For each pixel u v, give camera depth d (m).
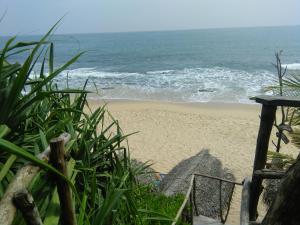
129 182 3.05
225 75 40.69
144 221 2.95
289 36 145.75
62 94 3.10
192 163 9.12
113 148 2.98
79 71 50.22
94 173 2.38
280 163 3.95
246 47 91.06
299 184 1.94
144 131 16.48
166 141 14.97
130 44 125.12
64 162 1.50
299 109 4.11
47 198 1.75
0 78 2.18
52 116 2.55
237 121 18.22
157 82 35.84
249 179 3.53
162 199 5.11
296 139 3.76
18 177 1.32
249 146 14.30
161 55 76.25
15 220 1.52
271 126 2.90
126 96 27.38
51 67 2.87
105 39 174.38
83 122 2.96
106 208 2.12
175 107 22.27
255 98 2.94
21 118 2.22
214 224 5.60
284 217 2.03
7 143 1.26
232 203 8.55
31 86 2.81
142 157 13.02
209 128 16.97
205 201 7.30
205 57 68.06
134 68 53.66
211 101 24.47
